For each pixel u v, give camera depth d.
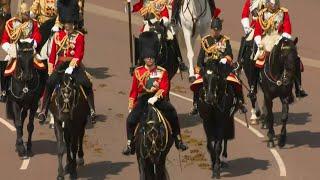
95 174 73.31
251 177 72.06
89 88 69.88
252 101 88.81
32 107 77.44
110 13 151.50
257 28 81.50
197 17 98.81
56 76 69.56
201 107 69.00
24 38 78.44
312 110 96.19
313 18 149.12
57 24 78.50
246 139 84.19
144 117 60.81
